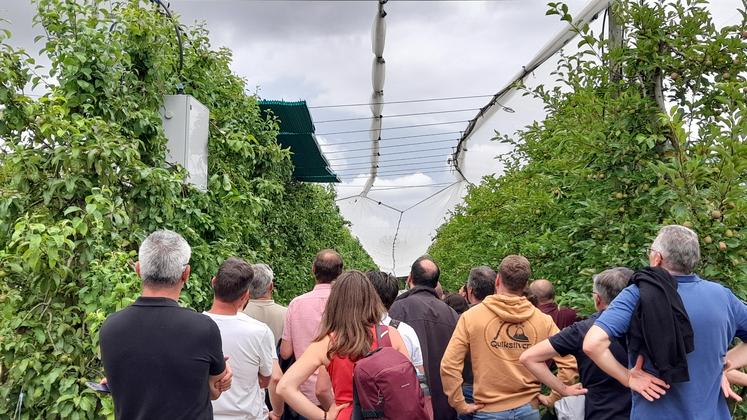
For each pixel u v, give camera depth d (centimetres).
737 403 306
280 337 395
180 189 439
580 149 407
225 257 506
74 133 359
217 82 645
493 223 713
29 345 347
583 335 279
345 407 262
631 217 387
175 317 229
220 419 285
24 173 356
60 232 328
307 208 1182
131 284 342
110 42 416
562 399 322
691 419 228
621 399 282
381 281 330
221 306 299
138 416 220
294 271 995
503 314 330
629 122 383
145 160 449
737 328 249
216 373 237
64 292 369
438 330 375
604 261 384
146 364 221
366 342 261
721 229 313
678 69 384
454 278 1030
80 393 347
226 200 554
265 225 872
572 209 456
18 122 365
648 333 228
